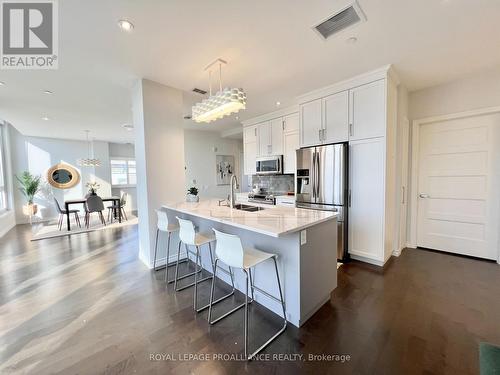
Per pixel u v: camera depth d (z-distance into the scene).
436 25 1.94
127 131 5.90
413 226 3.62
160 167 3.05
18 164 6.04
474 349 1.55
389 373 1.38
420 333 1.71
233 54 2.36
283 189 5.07
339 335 1.71
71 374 1.41
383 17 1.84
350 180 3.14
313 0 1.64
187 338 1.72
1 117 4.62
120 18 1.77
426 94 3.40
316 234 1.94
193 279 2.71
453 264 2.97
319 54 2.40
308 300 1.87
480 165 3.08
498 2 1.67
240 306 2.12
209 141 6.43
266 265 2.05
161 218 2.74
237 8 1.70
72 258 3.42
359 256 3.14
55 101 3.62
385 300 2.17
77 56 2.31
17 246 4.02
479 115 3.04
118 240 4.36
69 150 6.85
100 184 7.34
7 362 1.51
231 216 2.13
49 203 6.53
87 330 1.82
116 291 2.43
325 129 3.37
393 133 3.10
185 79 2.93
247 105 4.19
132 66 2.55
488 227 3.05
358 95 3.00
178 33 1.99
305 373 1.40
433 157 3.44
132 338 1.72
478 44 2.25
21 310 2.10
